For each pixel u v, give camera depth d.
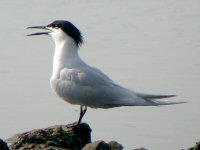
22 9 23.00
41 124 12.84
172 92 14.73
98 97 11.64
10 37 19.88
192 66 16.67
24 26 20.86
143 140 11.87
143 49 18.45
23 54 18.11
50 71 16.53
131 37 19.86
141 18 22.22
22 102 14.22
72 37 12.02
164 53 18.06
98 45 18.88
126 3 24.47
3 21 21.50
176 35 20.08
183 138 11.96
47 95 14.73
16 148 10.55
